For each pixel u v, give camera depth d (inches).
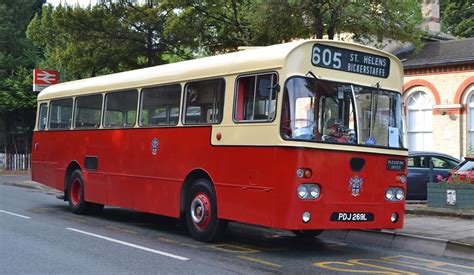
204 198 385.7
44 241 386.9
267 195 332.8
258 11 622.5
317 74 342.3
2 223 475.5
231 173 359.9
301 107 334.0
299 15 625.3
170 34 810.2
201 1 756.0
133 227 469.1
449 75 892.0
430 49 976.3
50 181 591.8
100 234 423.8
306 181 326.6
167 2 769.6
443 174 624.7
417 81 930.1
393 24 627.5
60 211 574.6
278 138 328.2
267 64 343.0
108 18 831.1
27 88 1254.9
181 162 406.3
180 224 407.8
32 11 1520.7
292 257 346.6
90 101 531.8
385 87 371.2
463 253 366.9
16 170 1298.0
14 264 310.7
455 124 881.5
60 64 916.0
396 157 364.5
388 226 357.4
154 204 434.0
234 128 361.4
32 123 1337.4
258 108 346.6
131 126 467.5
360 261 339.6
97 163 512.7
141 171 450.9
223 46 807.1
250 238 423.5
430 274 306.3
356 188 344.2
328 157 335.3
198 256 340.8
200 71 397.1
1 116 1316.4
